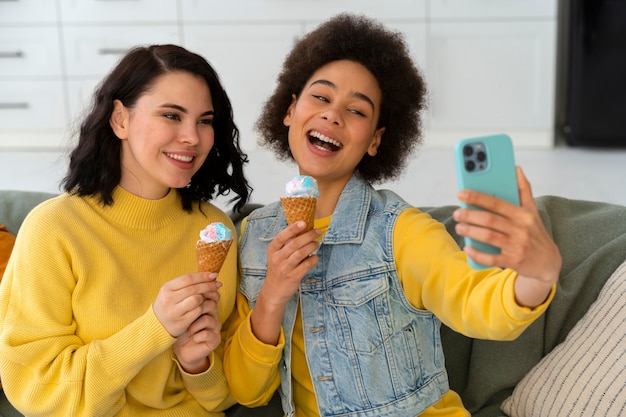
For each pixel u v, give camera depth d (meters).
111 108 1.24
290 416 1.27
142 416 1.25
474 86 4.46
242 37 4.48
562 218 1.54
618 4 4.25
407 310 1.23
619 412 1.19
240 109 4.57
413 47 4.41
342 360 1.22
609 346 1.26
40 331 1.17
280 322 1.21
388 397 1.21
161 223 1.30
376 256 1.23
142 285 1.26
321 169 1.27
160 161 1.23
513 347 1.42
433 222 1.23
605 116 4.41
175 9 4.48
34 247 1.20
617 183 3.70
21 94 4.65
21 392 1.17
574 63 4.41
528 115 4.48
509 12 4.35
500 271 1.06
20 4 4.52
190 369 1.22
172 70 1.23
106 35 4.54
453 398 1.31
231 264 1.33
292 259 1.12
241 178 1.42
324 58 1.31
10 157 4.49
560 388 1.28
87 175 1.25
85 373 1.14
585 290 1.43
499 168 0.90
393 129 1.37
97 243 1.23
